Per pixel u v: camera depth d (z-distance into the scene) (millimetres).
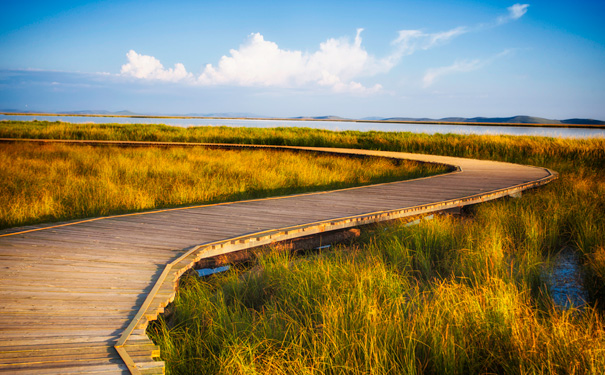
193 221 6469
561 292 4926
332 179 12891
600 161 16578
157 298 3582
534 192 10641
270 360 3109
